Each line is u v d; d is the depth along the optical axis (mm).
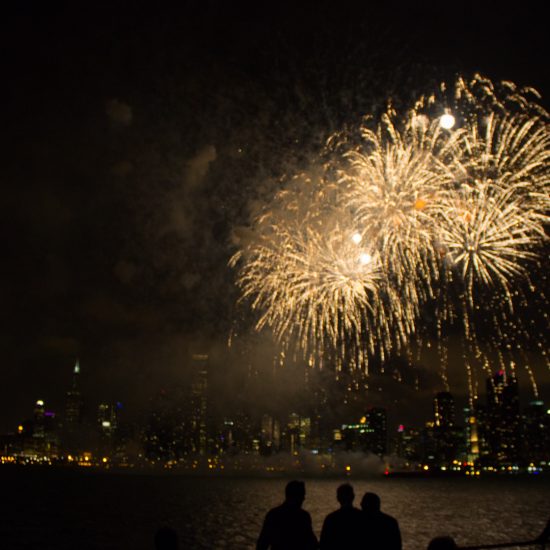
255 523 88312
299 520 11570
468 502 139500
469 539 65812
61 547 64062
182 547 61469
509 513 105250
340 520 10812
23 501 137125
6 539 70312
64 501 138125
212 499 150375
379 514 10805
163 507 121375
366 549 10469
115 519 94812
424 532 72688
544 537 14844
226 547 61438
